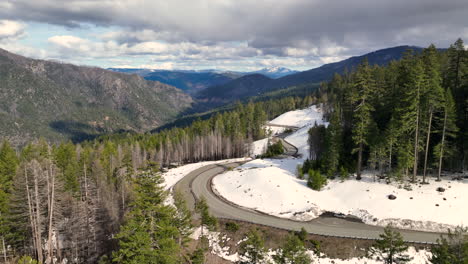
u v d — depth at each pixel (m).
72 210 44.12
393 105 51.69
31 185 38.34
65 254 41.75
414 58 53.25
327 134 53.72
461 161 47.06
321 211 42.62
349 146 56.22
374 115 56.16
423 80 41.28
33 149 72.44
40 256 36.28
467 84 47.31
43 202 41.09
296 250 26.28
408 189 42.47
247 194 51.16
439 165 43.78
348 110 59.53
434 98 41.38
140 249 21.67
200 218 43.00
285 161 78.31
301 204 44.50
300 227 37.44
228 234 38.16
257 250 29.09
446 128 42.12
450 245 22.70
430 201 39.00
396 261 27.14
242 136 110.06
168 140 102.88
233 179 60.16
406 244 31.30
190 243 37.12
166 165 100.75
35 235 38.19
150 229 23.48
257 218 41.53
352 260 31.16
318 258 31.81
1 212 39.53
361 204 42.00
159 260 23.16
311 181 50.34
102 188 53.03
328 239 33.72
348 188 46.62
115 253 23.56
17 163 61.75
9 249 39.00
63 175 57.66
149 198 23.22
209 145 106.88
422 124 45.12
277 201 46.47
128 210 47.56
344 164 53.19
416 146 43.50
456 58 49.28
